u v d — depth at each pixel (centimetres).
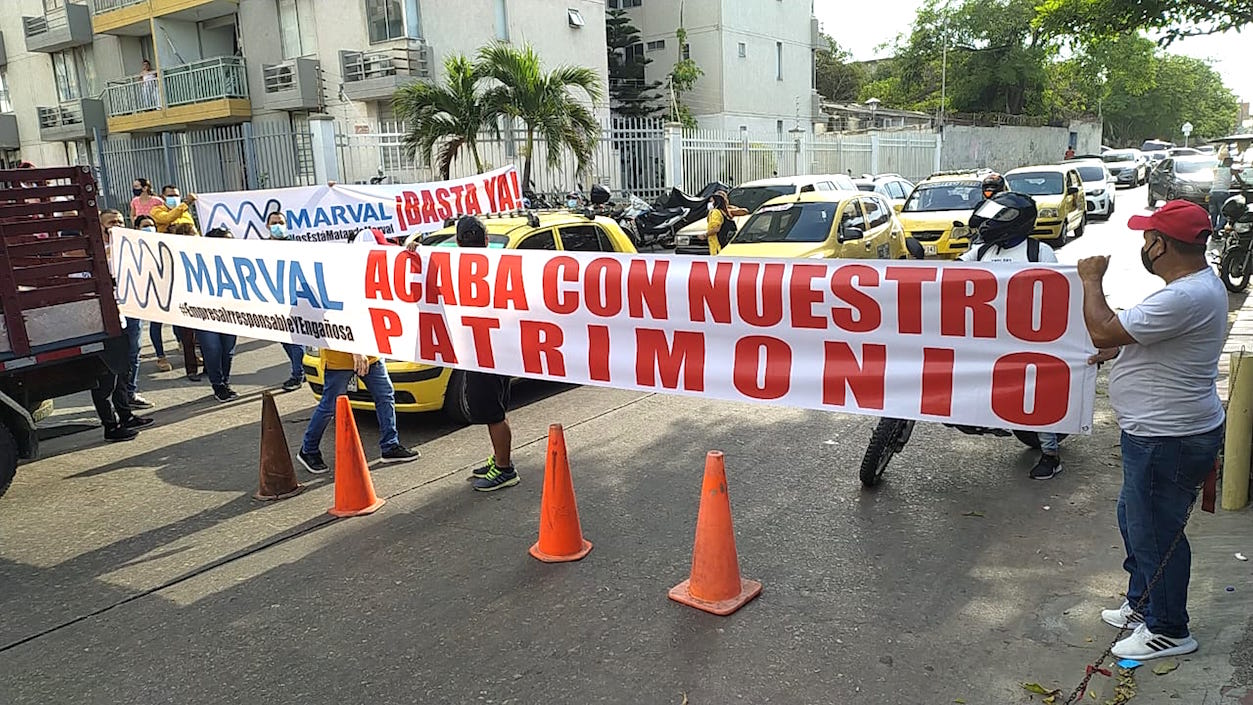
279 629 412
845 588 429
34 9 2925
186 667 383
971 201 1633
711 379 454
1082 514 505
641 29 3434
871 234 1132
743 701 341
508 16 2308
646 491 568
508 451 580
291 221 1088
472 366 549
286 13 2272
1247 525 459
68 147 2994
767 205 1150
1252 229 1173
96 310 625
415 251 557
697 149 2198
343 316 605
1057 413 373
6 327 573
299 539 516
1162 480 330
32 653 399
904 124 4288
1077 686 342
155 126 2566
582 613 415
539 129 1683
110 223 823
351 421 550
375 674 370
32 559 502
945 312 388
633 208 1725
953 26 4738
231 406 841
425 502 565
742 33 3316
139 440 734
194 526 542
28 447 593
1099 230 2161
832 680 353
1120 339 319
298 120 2322
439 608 425
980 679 350
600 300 483
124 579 472
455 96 1617
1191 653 348
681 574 452
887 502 536
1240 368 470
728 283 438
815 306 417
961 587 426
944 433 665
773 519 517
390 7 2091
